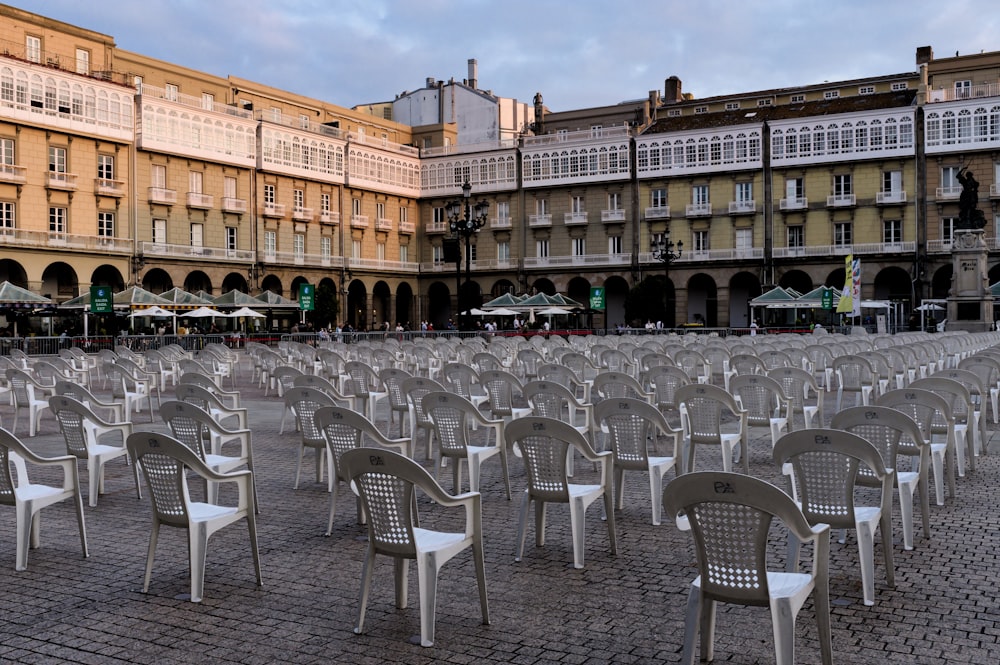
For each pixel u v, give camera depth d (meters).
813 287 60.59
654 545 7.57
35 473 11.38
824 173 60.44
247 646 5.35
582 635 5.49
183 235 55.06
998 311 55.94
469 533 5.66
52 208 48.31
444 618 5.81
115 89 50.88
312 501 9.52
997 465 10.92
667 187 64.50
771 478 10.52
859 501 9.12
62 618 5.86
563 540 7.77
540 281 68.69
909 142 57.94
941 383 10.19
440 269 72.06
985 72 62.16
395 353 22.80
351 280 66.38
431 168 72.94
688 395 9.85
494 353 22.25
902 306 60.53
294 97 68.56
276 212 60.47
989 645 5.25
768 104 72.06
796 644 5.29
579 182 66.50
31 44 49.91
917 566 6.84
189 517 6.20
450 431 9.34
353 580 6.66
